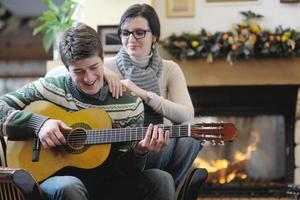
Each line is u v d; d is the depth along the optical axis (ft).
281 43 16.35
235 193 17.07
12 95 9.20
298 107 16.87
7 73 20.22
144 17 10.41
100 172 8.96
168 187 8.83
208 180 17.31
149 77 10.47
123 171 8.88
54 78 9.31
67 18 16.46
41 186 8.41
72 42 8.60
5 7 20.02
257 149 17.31
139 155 8.71
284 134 17.21
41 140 8.71
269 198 16.72
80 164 8.78
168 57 16.78
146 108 10.01
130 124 9.03
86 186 9.00
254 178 17.26
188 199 9.34
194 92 17.16
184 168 9.87
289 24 17.02
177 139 9.93
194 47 16.51
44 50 20.12
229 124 8.41
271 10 17.03
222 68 16.74
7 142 9.03
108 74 9.41
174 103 10.14
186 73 16.78
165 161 9.82
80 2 17.06
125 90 9.32
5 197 8.36
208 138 8.41
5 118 8.90
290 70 16.67
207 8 17.12
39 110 8.96
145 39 10.43
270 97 17.16
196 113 17.25
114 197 9.14
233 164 17.37
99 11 16.60
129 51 10.47
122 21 10.54
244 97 17.17
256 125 17.31
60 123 8.73
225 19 17.11
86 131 8.77
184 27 17.15
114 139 8.69
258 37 16.42
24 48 20.49
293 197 16.51
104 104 9.06
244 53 16.37
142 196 8.95
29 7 20.03
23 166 8.88
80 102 9.06
